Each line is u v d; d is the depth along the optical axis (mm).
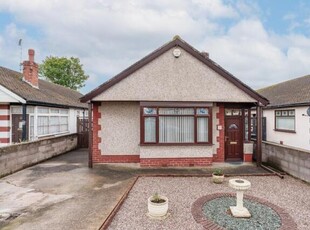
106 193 7434
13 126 13602
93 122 11609
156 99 10828
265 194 7418
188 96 10938
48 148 12938
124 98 10758
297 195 7336
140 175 9453
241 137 12328
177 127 11195
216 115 11922
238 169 10594
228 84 11070
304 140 14375
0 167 9016
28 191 7594
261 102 11086
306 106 14156
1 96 12625
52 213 5949
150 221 5527
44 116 15273
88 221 5516
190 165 11133
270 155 11203
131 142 11711
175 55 10859
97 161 11664
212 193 7488
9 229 5145
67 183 8469
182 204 6559
